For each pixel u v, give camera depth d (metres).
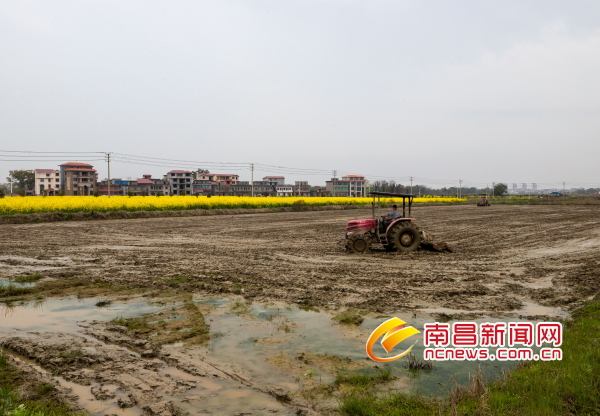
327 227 21.73
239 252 12.45
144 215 27.80
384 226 12.66
